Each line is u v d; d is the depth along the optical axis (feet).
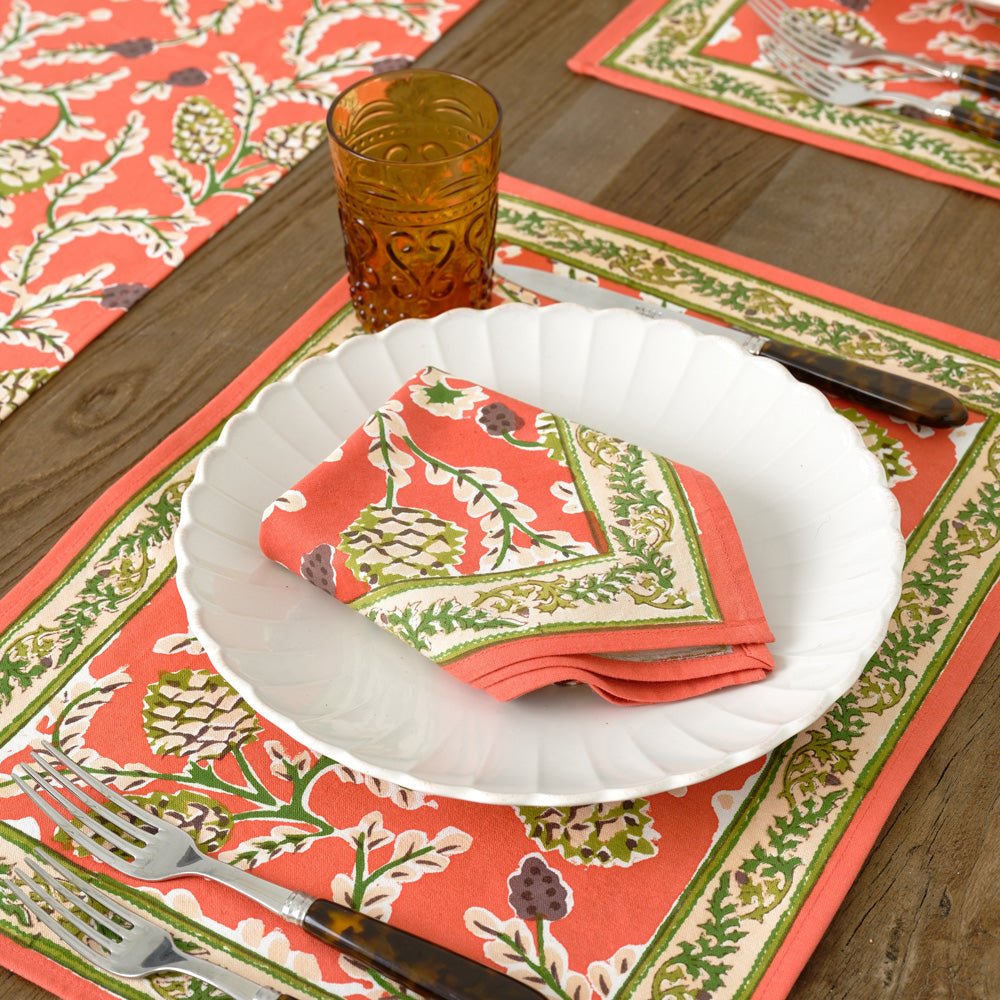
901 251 3.27
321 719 1.93
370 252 2.79
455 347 2.57
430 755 1.90
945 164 3.52
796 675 1.97
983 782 2.16
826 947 1.97
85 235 3.36
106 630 2.42
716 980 1.91
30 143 3.67
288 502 2.16
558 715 1.99
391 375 2.52
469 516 2.16
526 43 4.03
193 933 1.97
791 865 2.03
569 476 2.22
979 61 3.89
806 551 2.21
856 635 1.97
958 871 2.04
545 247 3.27
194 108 3.79
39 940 1.97
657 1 4.17
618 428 2.49
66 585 2.51
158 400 2.93
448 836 2.09
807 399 2.37
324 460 2.26
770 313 3.07
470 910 2.00
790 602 2.14
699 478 2.20
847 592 2.08
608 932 1.97
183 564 2.07
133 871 2.02
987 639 2.35
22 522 2.67
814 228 3.35
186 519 2.15
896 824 2.11
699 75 3.87
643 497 2.17
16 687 2.33
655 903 2.00
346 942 1.86
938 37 4.00
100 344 3.06
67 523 2.67
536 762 1.89
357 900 2.01
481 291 2.94
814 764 2.16
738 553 2.10
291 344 3.01
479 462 2.25
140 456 2.81
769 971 1.91
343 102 2.77
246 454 2.33
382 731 1.94
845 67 3.87
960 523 2.57
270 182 3.52
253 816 2.13
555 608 1.99
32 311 3.14
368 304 2.93
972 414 2.79
